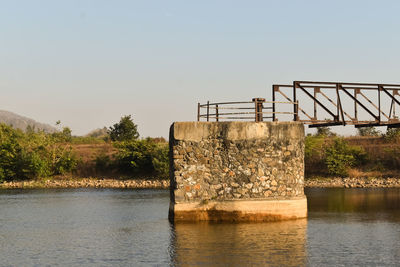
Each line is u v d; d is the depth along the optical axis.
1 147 52.38
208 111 22.56
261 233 20.33
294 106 23.45
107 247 19.08
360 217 25.30
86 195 38.84
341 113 24.00
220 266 16.02
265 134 22.20
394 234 20.73
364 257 17.00
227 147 21.94
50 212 29.36
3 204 33.50
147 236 20.91
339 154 49.12
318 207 29.48
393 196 35.00
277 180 22.31
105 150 58.72
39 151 52.56
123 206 31.62
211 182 21.89
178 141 21.80
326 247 18.36
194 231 20.70
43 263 16.91
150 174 51.78
